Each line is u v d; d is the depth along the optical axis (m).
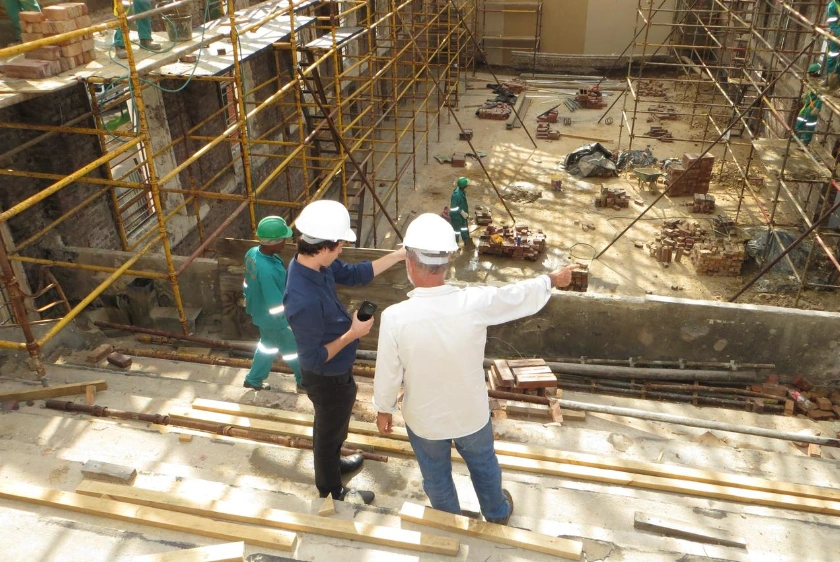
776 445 5.89
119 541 3.22
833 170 11.30
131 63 6.43
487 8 28.38
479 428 3.34
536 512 4.16
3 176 7.89
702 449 5.39
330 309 3.50
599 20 27.83
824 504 4.51
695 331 7.35
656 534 3.93
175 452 4.51
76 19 6.98
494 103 24.11
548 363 7.59
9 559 3.10
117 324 7.77
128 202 9.66
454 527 3.44
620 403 6.54
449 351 3.11
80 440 4.55
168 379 5.89
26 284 8.20
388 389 3.22
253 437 4.84
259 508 3.46
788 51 16.73
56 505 3.42
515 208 16.64
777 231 13.73
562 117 23.39
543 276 3.29
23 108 8.13
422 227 3.05
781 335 7.20
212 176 12.23
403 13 21.67
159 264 8.04
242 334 8.25
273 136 14.80
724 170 18.38
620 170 18.69
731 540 3.82
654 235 15.12
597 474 4.71
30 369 5.70
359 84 19.83
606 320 7.45
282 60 14.52
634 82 26.59
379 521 3.51
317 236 3.35
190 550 3.06
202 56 8.85
